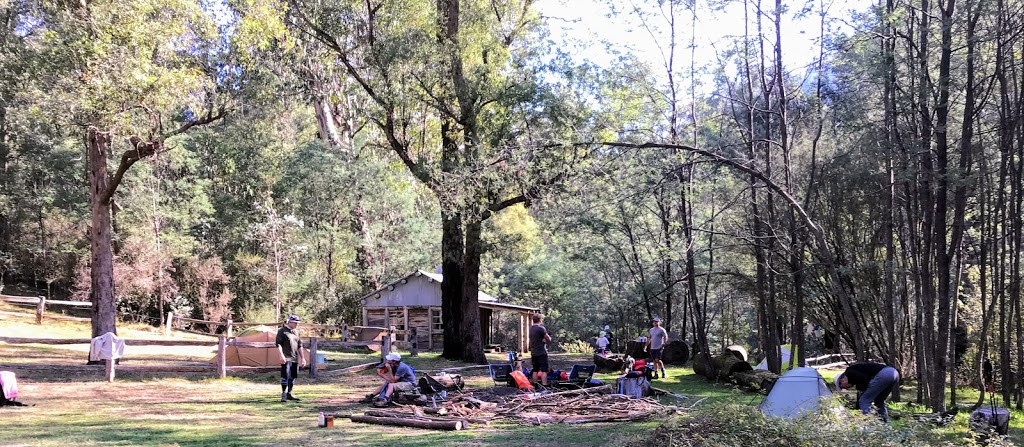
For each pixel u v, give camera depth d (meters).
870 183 17.98
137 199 31.11
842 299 13.62
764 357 25.12
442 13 19.81
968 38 12.04
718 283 23.94
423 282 32.75
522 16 22.39
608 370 20.59
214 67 17.45
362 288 38.88
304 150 36.78
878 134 15.04
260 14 17.00
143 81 14.89
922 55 12.79
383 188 37.19
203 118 17.80
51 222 32.53
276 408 11.73
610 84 17.52
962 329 20.66
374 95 20.06
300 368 18.06
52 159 32.91
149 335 25.53
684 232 18.22
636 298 35.00
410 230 39.97
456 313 22.69
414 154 22.00
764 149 17.61
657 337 19.47
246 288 34.56
